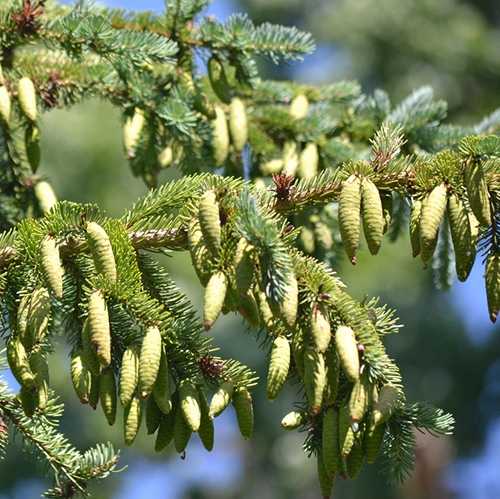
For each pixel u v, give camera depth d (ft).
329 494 5.03
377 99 6.58
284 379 4.99
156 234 5.19
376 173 5.12
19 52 5.92
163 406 5.02
